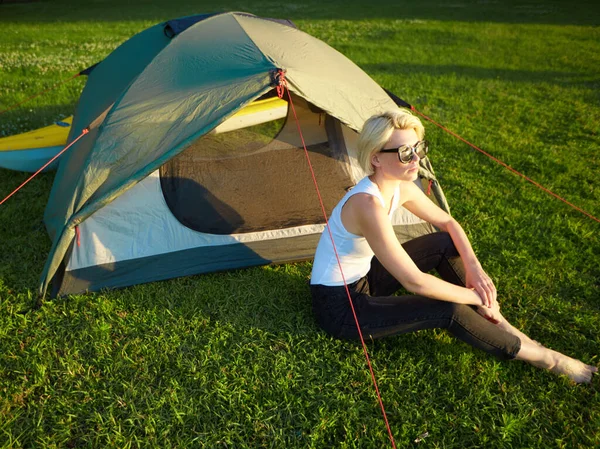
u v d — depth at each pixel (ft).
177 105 10.02
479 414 8.23
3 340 9.47
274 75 9.90
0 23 46.88
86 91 15.84
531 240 12.94
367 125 7.90
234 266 11.43
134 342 9.46
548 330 10.05
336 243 8.61
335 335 9.02
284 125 11.90
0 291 10.69
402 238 12.23
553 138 19.93
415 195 9.37
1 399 8.27
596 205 14.65
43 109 21.75
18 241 12.46
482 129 20.57
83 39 39.01
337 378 8.77
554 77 28.71
